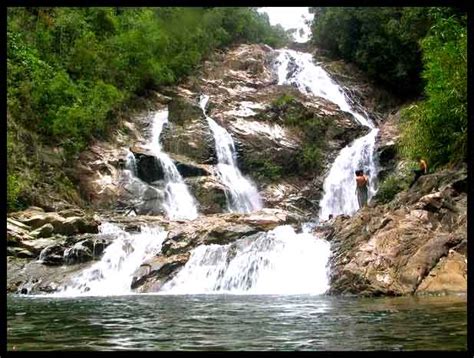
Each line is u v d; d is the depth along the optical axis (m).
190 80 36.56
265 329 7.20
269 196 30.58
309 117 34.34
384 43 39.88
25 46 28.64
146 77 34.03
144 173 27.84
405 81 39.91
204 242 17.48
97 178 26.94
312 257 14.89
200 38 39.03
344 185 31.31
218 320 8.22
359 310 8.98
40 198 23.98
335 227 16.53
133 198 26.59
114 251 17.78
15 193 22.36
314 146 33.22
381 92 40.81
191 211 27.41
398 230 13.19
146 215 25.94
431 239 12.59
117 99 30.72
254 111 34.12
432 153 18.39
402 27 38.19
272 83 38.69
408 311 8.62
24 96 26.58
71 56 30.98
